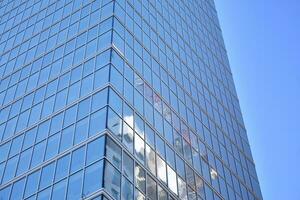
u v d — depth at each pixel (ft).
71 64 148.66
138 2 184.44
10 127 144.25
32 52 172.14
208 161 160.66
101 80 131.44
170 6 219.82
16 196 118.83
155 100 148.77
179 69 184.24
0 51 188.44
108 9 160.56
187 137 155.94
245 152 198.59
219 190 155.53
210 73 215.92
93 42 149.89
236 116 214.48
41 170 120.26
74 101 132.46
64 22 173.88
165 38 189.57
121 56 143.84
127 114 127.65
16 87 160.35
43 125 134.41
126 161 115.44
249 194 176.76
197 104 181.06
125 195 107.96
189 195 135.33
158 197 120.06
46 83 150.30
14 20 203.72
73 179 110.11
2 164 132.36
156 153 130.82
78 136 120.47
